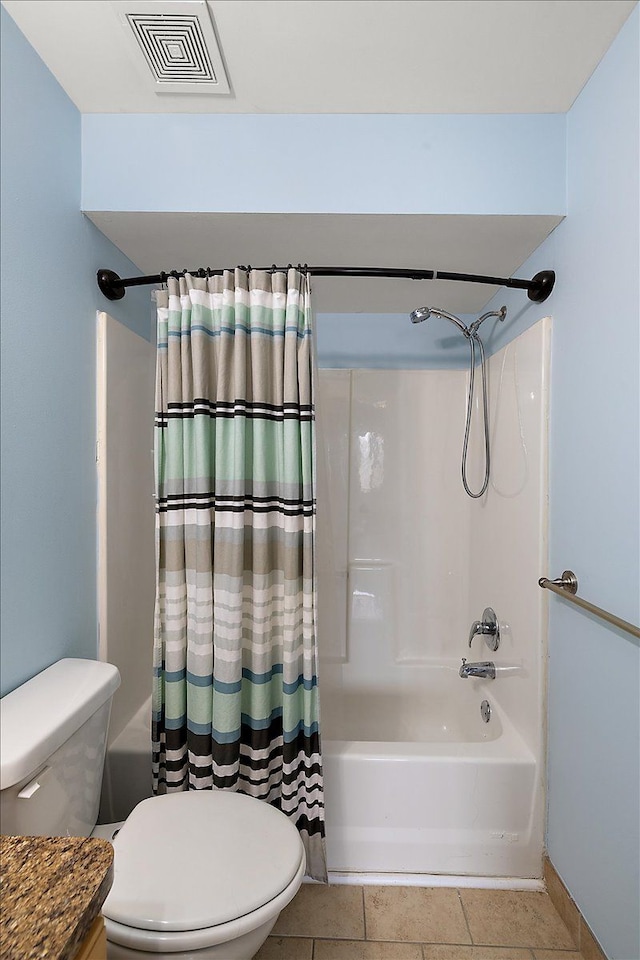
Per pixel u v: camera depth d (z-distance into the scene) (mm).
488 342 2391
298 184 1577
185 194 1569
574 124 1527
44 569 1343
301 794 1645
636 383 1214
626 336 1256
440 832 1715
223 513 1558
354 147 1578
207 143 1576
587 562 1437
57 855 732
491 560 2234
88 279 1600
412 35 1279
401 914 1601
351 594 2572
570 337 1554
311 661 1604
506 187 1578
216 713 1565
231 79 1429
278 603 1621
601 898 1359
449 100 1519
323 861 1639
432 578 2604
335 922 1571
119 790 1729
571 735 1528
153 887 1055
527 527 1827
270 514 1603
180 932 983
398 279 2111
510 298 2104
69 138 1493
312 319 1632
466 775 1708
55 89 1417
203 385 1559
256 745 1580
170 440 1571
